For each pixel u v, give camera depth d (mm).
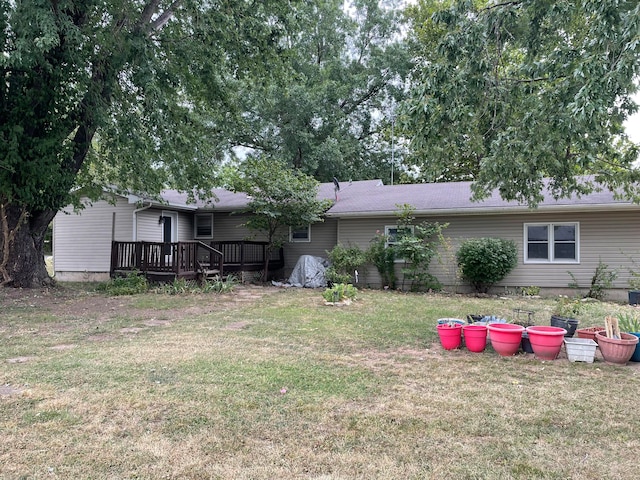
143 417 3295
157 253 11914
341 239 13852
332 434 3047
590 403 3684
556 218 11555
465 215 12422
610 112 5145
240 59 11742
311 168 23734
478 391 3949
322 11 26703
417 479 2496
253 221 13570
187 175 12164
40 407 3459
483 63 5398
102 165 13227
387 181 28297
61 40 9141
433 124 5430
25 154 9445
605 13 4297
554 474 2562
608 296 10984
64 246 14883
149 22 10516
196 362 4730
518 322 6461
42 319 7219
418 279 12383
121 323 6992
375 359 5016
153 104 9688
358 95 27641
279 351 5289
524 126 5410
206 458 2701
